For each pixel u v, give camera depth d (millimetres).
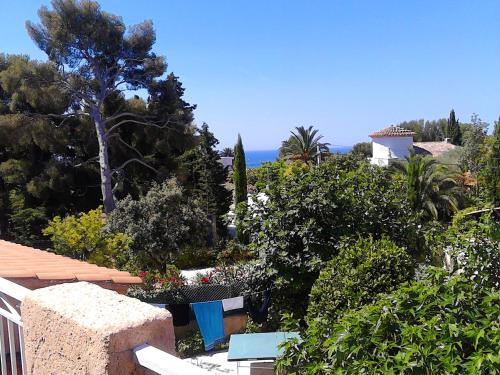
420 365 2176
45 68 20156
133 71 22578
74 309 1545
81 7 20047
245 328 10430
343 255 5945
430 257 6492
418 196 19469
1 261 5148
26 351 1772
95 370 1380
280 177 7418
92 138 23500
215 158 23922
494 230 3688
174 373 1254
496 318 2492
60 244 13703
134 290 10289
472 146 25188
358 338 2494
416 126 63125
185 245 18375
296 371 2936
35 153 23078
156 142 23438
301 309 7180
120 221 17344
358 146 52156
